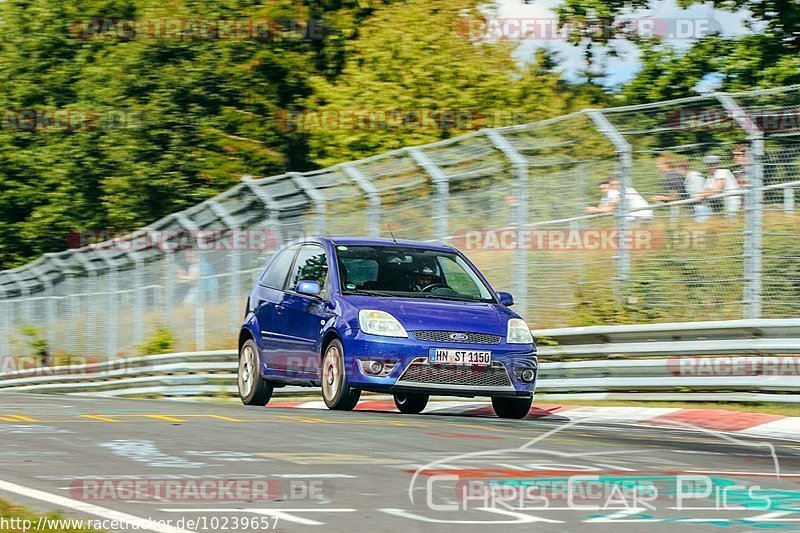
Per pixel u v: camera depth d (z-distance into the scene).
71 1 152.00
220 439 31.84
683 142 52.22
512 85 111.25
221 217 73.56
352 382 42.84
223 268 76.69
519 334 44.03
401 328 42.50
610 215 54.19
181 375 79.25
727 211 50.88
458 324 43.09
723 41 99.19
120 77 135.75
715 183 51.19
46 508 20.89
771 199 49.62
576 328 52.88
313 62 134.00
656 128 52.53
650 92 100.31
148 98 134.75
